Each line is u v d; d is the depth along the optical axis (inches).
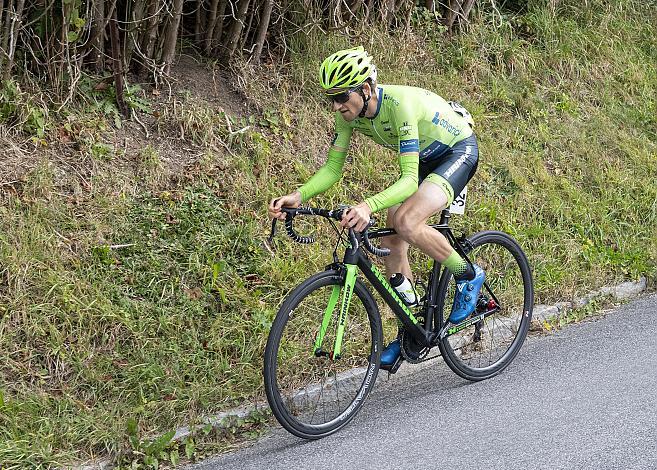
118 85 428.1
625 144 565.3
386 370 331.3
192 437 304.5
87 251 362.3
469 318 347.6
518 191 492.7
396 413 320.5
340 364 349.1
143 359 330.0
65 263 354.3
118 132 424.2
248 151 444.5
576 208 495.5
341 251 415.5
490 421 305.4
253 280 380.8
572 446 280.8
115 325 337.7
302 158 460.1
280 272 385.7
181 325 348.2
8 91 400.5
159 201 399.2
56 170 389.4
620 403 313.0
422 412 319.0
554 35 627.5
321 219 425.7
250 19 480.1
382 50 537.0
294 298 291.3
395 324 374.6
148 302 353.7
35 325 324.5
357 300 373.1
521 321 368.2
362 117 312.2
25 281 337.1
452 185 315.6
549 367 356.8
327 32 515.8
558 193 503.8
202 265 374.9
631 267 462.3
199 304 359.9
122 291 354.0
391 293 318.7
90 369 321.1
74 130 409.4
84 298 340.2
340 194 440.5
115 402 313.3
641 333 390.0
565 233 475.2
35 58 410.3
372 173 462.9
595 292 438.0
